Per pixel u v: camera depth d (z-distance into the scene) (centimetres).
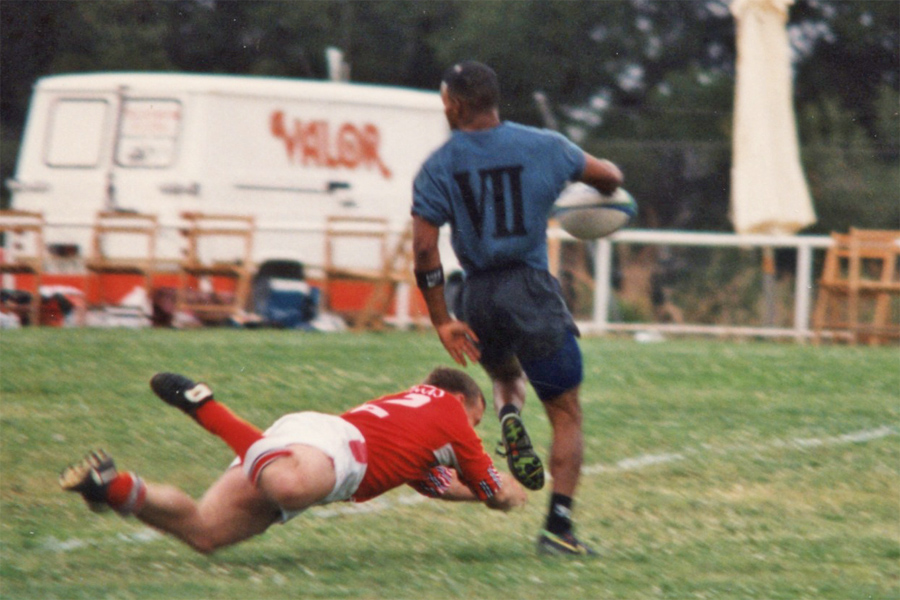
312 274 5416
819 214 10225
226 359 3609
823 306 5766
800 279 5791
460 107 1817
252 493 1703
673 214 11106
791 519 2108
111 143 5500
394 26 11381
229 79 5509
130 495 1614
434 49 11331
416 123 5766
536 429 2848
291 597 1552
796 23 11425
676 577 1698
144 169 5466
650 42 11562
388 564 1780
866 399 3269
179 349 3791
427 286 1830
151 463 2505
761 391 3378
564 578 1678
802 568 1772
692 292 5812
